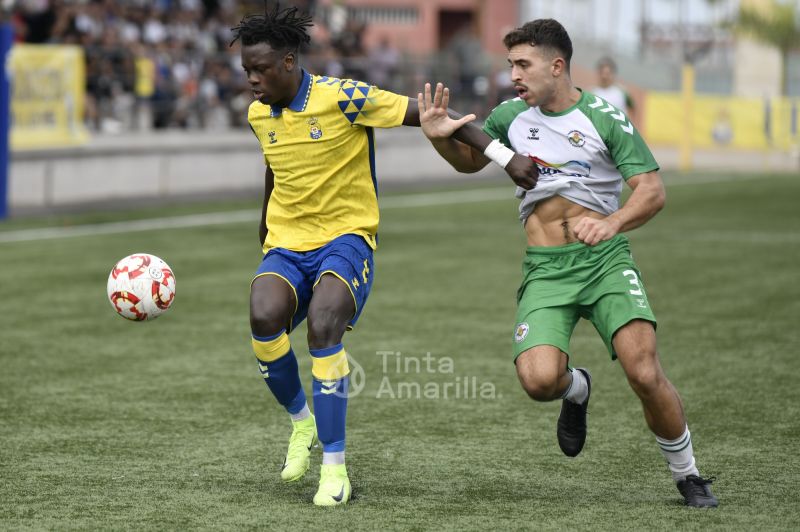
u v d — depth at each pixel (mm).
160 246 34125
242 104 58906
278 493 12508
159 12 57094
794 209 46625
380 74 64125
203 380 18188
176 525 11297
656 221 42344
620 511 11852
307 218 12914
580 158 12242
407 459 13953
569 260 12367
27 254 32062
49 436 14828
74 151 46906
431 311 24406
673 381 18281
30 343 20875
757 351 20547
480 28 101250
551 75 12141
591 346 21156
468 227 40219
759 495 12453
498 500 12266
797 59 102812
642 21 117875
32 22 50406
